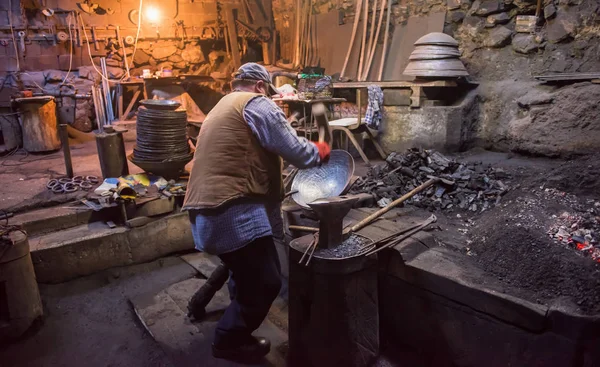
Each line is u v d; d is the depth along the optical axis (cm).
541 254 221
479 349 216
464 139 444
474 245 253
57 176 438
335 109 516
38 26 635
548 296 201
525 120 397
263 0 726
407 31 506
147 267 353
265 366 242
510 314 200
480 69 458
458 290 217
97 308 303
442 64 420
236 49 729
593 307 187
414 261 238
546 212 255
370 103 444
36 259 304
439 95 461
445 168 335
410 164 349
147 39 702
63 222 341
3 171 466
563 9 389
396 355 247
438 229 278
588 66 379
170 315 288
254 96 212
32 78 632
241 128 208
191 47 731
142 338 272
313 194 294
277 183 228
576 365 185
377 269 241
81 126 658
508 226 249
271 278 220
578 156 361
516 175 340
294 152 210
